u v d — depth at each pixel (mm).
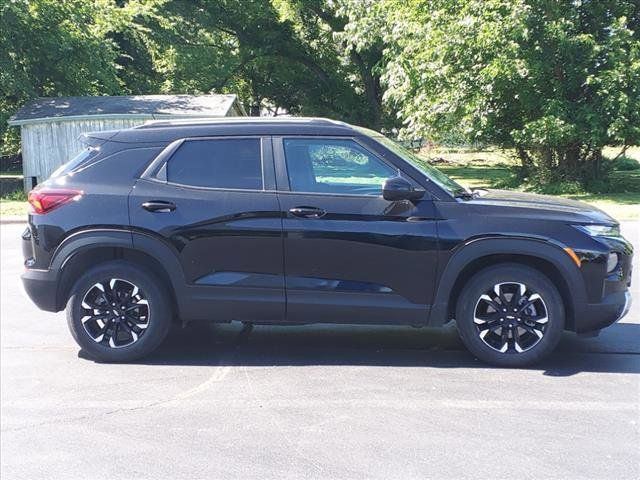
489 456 3617
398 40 21578
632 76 17500
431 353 5465
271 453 3697
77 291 5199
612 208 16016
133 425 4109
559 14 18266
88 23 28438
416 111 20859
